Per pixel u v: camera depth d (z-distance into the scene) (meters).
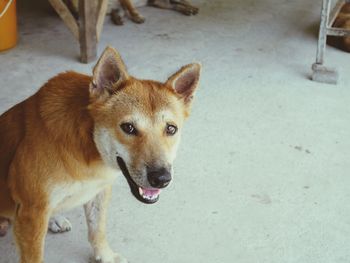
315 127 1.72
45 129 1.06
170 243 1.29
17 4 2.46
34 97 1.10
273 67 2.09
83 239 1.29
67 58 2.05
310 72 2.06
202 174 1.50
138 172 1.00
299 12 2.62
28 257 1.10
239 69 2.05
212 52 2.18
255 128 1.70
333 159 1.59
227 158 1.56
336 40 2.24
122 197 1.41
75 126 1.05
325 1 1.90
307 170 1.54
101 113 1.03
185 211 1.37
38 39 2.17
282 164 1.55
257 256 1.26
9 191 1.13
